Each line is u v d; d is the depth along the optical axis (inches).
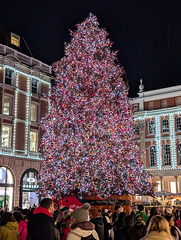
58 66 1256.2
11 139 1275.8
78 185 1042.7
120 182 1086.4
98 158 1049.5
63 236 321.1
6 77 1299.2
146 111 1959.9
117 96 1253.7
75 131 1110.4
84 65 1166.3
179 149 1836.9
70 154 1083.3
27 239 242.5
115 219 450.6
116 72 1254.9
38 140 1402.6
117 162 1112.2
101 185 1030.4
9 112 1295.5
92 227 208.2
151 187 1223.5
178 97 1899.6
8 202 1216.8
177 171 1809.8
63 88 1181.1
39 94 1434.5
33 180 1337.4
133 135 1312.7
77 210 215.2
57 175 1106.1
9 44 1424.7
